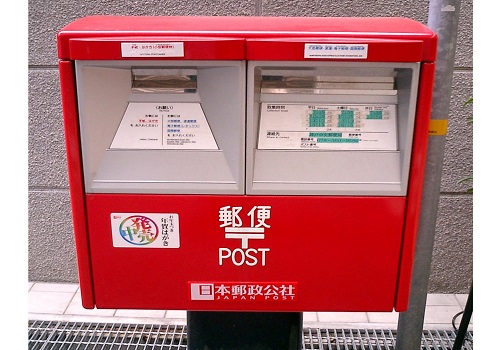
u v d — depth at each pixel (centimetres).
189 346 141
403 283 120
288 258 119
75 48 103
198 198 114
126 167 113
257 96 112
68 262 251
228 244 118
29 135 231
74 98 107
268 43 103
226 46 103
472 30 211
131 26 110
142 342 209
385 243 117
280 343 138
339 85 114
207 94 111
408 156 111
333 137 113
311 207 115
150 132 113
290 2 207
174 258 119
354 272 120
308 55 103
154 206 115
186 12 210
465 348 204
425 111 108
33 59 220
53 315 223
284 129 113
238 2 208
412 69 105
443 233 239
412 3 206
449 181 230
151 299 122
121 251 118
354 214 115
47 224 245
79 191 113
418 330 147
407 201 114
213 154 113
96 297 122
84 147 110
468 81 217
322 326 216
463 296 246
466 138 224
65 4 212
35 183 238
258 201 114
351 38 103
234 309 123
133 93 112
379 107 113
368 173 113
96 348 205
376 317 225
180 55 103
